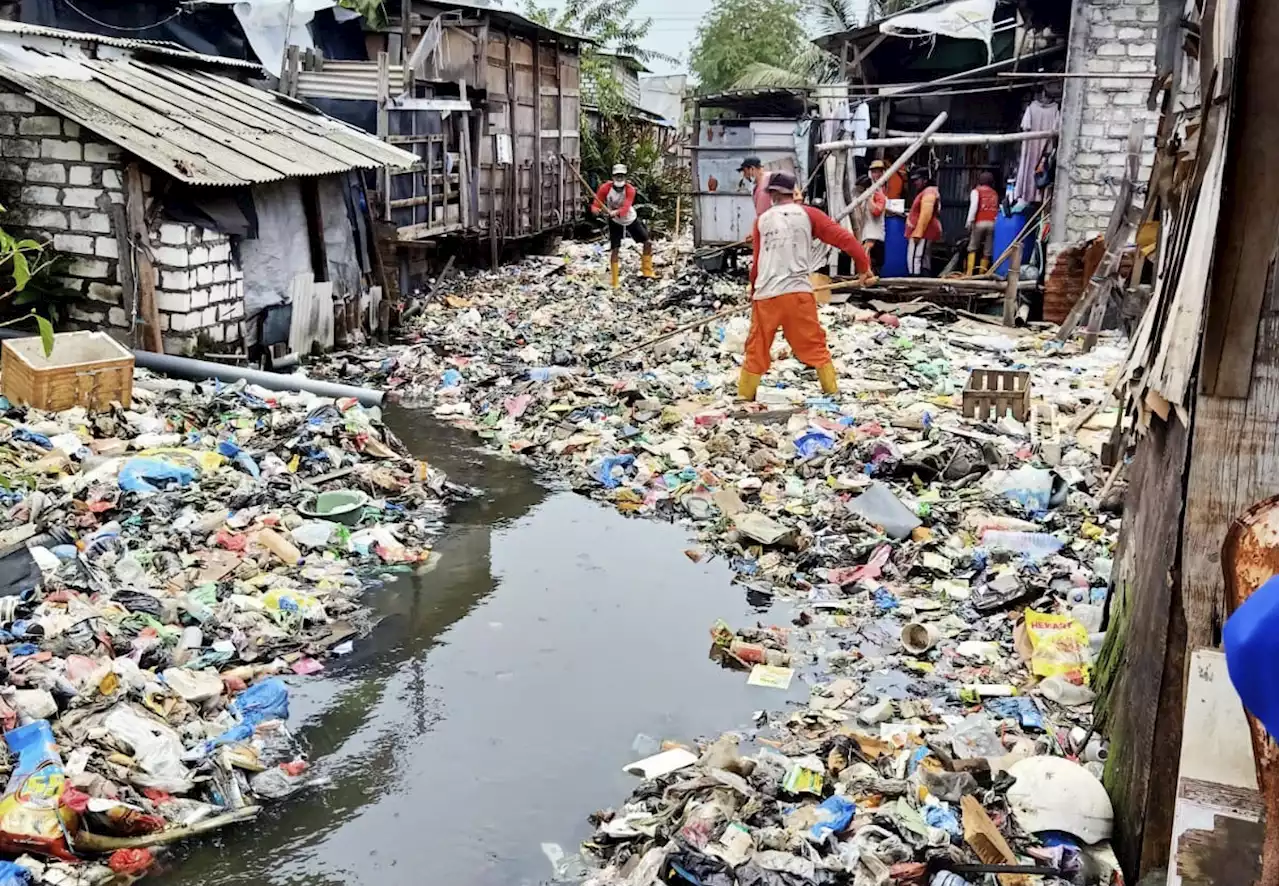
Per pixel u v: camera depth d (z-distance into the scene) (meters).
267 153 11.28
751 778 4.29
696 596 6.33
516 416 9.87
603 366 11.41
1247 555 2.69
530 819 4.25
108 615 5.26
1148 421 4.27
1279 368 3.18
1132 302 11.85
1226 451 3.25
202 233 10.38
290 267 11.98
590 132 26.67
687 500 7.59
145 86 11.82
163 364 9.66
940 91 15.18
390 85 15.55
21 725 4.31
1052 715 4.70
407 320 14.41
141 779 4.20
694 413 9.53
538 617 6.05
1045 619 5.35
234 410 8.80
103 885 3.79
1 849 3.78
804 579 6.48
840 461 8.05
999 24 15.73
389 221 14.31
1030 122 14.65
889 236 16.06
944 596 6.07
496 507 7.80
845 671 5.36
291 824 4.20
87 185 10.09
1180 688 3.38
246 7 15.23
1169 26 8.47
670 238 25.59
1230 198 3.12
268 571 6.25
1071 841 3.75
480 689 5.25
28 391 7.92
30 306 10.33
